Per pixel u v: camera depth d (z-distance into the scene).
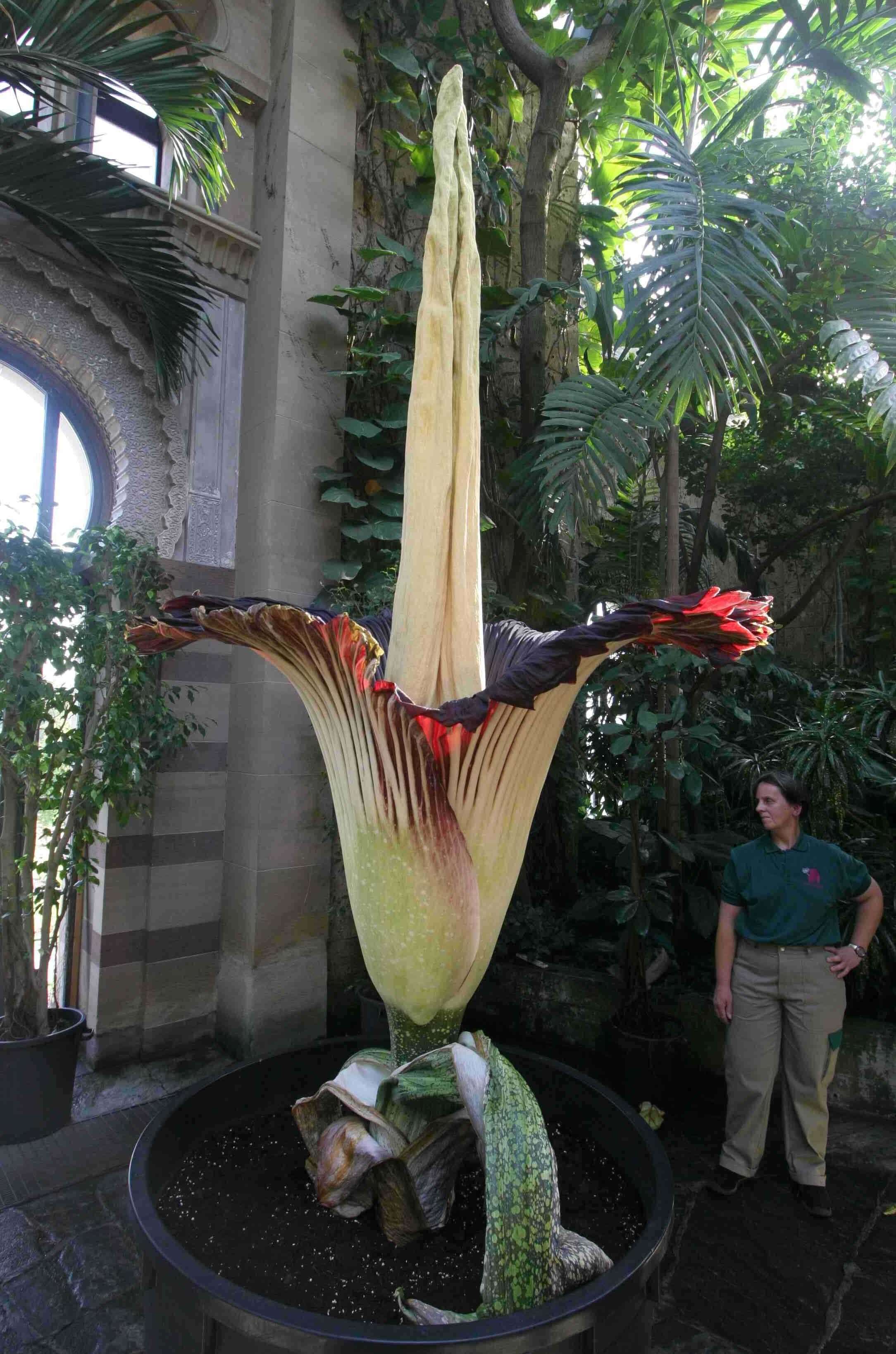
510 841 1.07
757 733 3.73
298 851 3.30
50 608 2.59
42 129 3.12
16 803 2.69
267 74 3.59
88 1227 2.14
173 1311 0.94
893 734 3.12
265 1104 1.44
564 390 3.04
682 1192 2.35
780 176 2.96
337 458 3.54
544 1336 0.84
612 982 3.19
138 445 3.23
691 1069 3.03
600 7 3.86
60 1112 2.63
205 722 3.34
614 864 4.12
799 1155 2.28
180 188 3.31
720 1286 1.94
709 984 3.19
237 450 3.52
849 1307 1.88
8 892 2.65
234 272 3.52
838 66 2.98
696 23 3.37
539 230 3.94
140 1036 3.14
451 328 1.06
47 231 2.78
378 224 3.92
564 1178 1.26
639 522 3.82
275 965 3.21
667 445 3.54
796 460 4.09
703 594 0.90
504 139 4.49
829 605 5.37
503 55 4.28
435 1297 0.99
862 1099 2.84
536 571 4.25
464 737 0.98
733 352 2.31
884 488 3.89
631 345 2.58
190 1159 1.27
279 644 1.00
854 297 2.80
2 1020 2.90
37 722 2.69
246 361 3.56
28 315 2.94
